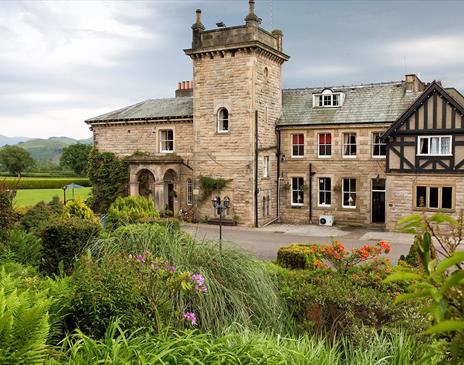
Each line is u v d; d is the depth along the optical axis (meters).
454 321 1.70
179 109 29.78
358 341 6.59
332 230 25.08
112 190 30.44
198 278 6.37
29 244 10.01
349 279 9.41
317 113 27.91
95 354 4.28
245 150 26.11
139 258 6.70
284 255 13.66
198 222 27.42
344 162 26.75
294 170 28.09
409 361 5.30
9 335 3.74
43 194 46.56
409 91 26.41
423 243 2.27
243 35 25.55
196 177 27.66
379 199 26.62
